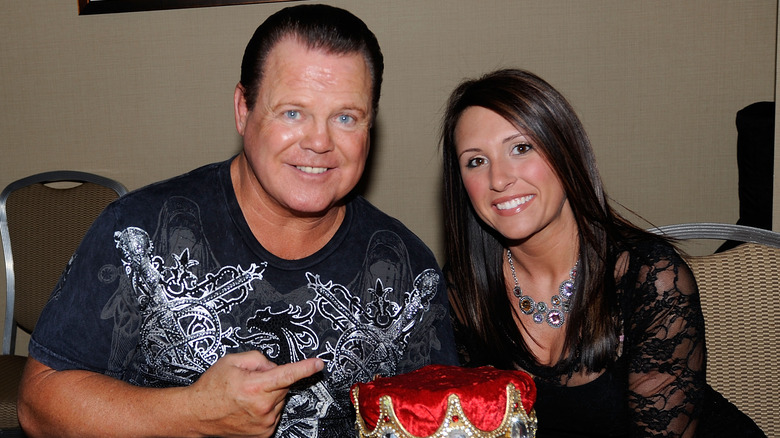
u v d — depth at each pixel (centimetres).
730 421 146
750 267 151
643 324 139
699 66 264
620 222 150
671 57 265
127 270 115
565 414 146
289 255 122
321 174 112
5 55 298
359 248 126
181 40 286
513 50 270
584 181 136
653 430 136
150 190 121
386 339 126
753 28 260
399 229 132
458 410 83
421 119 277
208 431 98
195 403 96
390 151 280
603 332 140
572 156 135
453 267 154
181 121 292
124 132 296
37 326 111
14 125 302
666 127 268
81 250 114
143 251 116
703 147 268
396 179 281
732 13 260
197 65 287
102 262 114
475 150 136
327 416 123
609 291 142
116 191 255
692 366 137
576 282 144
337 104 109
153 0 285
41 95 298
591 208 138
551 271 147
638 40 265
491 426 84
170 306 117
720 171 268
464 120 138
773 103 240
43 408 105
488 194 137
